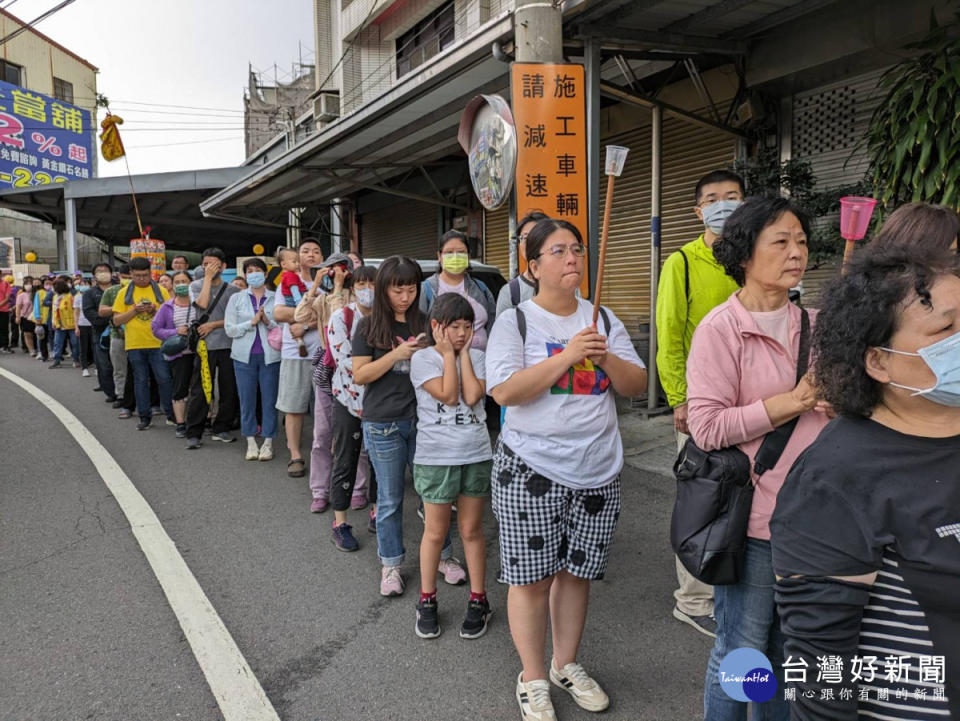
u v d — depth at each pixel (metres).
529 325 2.31
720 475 1.75
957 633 1.09
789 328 1.83
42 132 26.00
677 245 7.48
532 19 4.83
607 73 7.27
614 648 2.79
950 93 3.50
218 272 6.14
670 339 2.67
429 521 2.89
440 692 2.52
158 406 7.74
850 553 1.13
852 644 1.15
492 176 4.65
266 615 3.08
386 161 10.26
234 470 5.38
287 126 16.22
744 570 1.79
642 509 4.32
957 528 1.08
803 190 5.63
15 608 3.12
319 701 2.46
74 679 2.57
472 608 2.91
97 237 23.92
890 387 1.13
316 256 5.25
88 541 3.90
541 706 2.29
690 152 7.25
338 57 15.72
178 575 3.45
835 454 1.18
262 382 5.60
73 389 9.34
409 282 3.10
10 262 21.97
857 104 5.73
